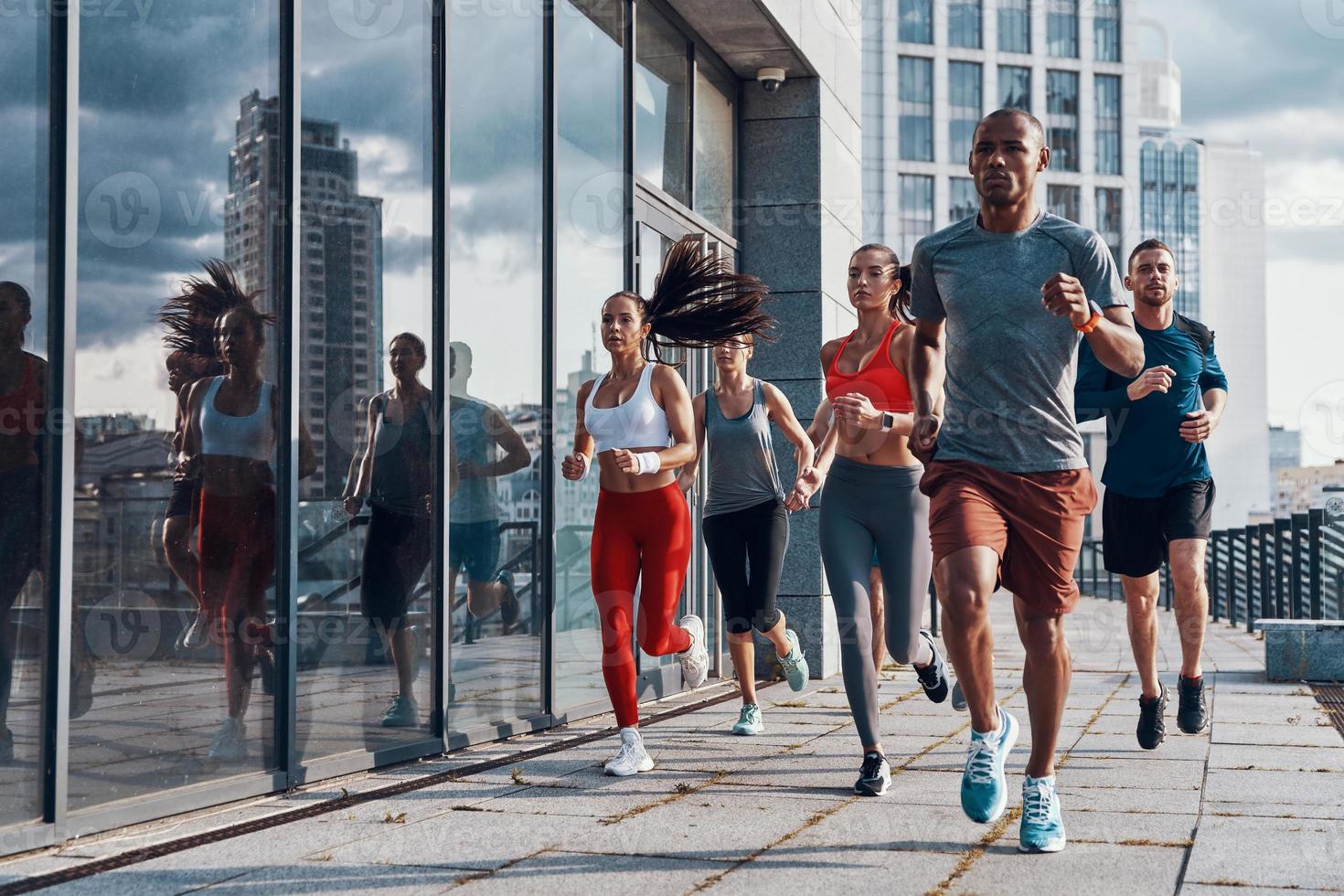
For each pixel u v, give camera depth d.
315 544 4.27
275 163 4.12
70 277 3.34
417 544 4.83
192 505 3.76
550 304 5.75
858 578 4.21
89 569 3.41
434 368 4.92
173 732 3.70
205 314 3.81
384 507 4.63
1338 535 9.30
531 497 5.68
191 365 3.76
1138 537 4.91
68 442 3.33
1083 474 3.29
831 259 8.39
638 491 4.76
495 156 5.35
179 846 3.34
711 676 7.87
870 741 4.08
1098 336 3.10
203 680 3.80
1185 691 5.18
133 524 3.54
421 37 4.85
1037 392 3.28
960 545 3.23
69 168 3.34
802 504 4.86
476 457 5.24
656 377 4.80
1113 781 4.20
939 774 4.39
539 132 5.71
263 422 4.05
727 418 5.47
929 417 3.49
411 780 4.34
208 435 3.82
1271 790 4.00
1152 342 4.89
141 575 3.58
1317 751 4.82
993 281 3.29
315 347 4.27
